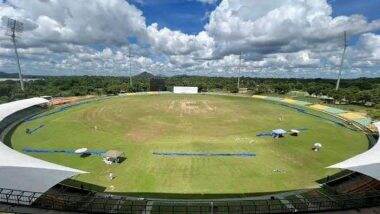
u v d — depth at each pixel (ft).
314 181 124.98
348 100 390.63
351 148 179.11
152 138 196.75
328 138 203.41
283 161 151.53
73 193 109.91
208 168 139.85
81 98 430.20
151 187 118.01
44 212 76.43
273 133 204.64
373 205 82.58
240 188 117.80
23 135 205.05
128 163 146.00
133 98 445.37
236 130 224.74
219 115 293.43
